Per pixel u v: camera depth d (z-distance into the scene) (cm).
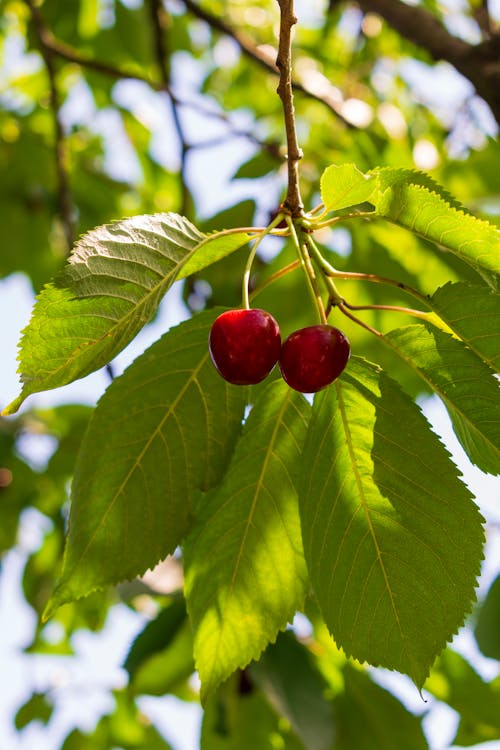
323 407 89
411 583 88
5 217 161
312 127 153
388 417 88
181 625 104
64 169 127
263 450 91
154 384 90
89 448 89
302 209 87
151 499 90
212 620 91
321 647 106
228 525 91
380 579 88
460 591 88
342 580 89
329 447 89
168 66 144
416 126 163
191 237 86
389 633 88
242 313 87
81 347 84
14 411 84
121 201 171
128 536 89
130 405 89
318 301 87
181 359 90
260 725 107
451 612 88
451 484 88
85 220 163
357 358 88
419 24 109
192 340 90
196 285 120
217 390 90
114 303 84
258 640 91
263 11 183
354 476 89
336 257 118
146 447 90
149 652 104
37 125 167
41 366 84
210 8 183
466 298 86
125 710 134
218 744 107
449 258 106
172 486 90
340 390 89
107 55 163
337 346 86
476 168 116
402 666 88
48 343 84
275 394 91
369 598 88
